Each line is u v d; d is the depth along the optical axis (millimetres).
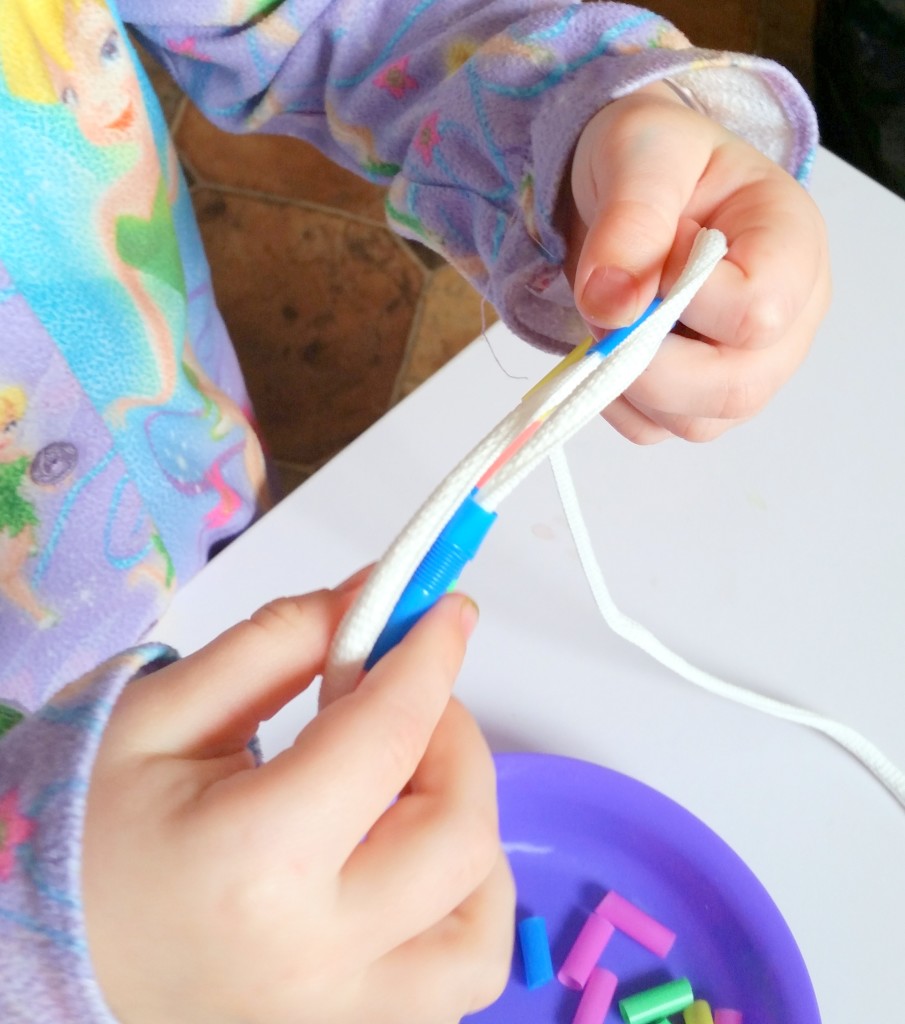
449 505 248
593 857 435
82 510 491
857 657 469
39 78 438
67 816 219
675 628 476
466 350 544
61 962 218
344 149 573
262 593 479
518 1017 405
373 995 252
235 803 223
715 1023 392
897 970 406
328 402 1127
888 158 963
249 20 516
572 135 360
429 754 273
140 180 510
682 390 337
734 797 441
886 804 439
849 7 945
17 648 482
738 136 377
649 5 1261
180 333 554
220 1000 233
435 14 495
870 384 536
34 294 456
